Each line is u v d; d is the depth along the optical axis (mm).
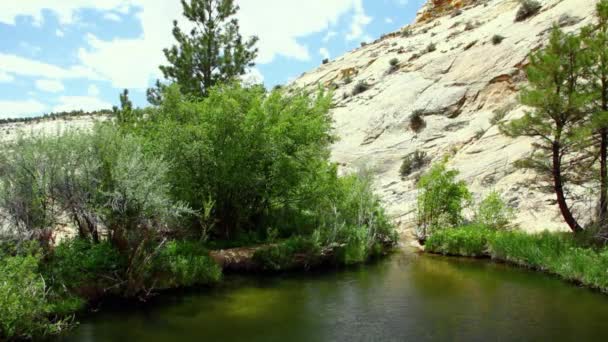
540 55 16109
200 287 13078
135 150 12320
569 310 10805
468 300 11805
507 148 24750
